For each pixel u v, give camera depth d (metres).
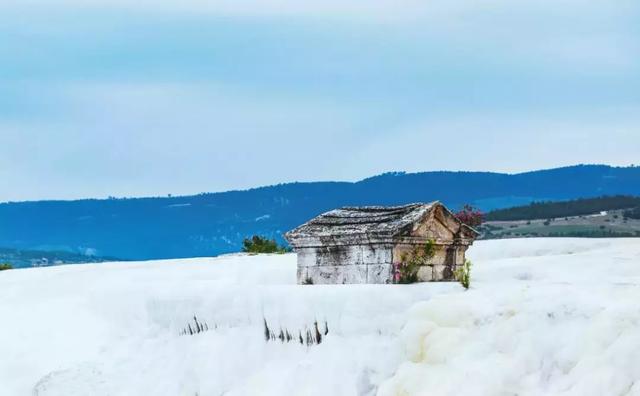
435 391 11.41
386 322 12.97
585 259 19.53
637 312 11.00
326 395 12.65
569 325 11.39
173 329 16.28
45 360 17.02
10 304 20.27
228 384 14.14
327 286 14.21
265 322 14.53
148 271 23.02
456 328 12.20
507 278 17.81
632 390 10.09
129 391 15.22
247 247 34.69
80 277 22.81
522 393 10.90
